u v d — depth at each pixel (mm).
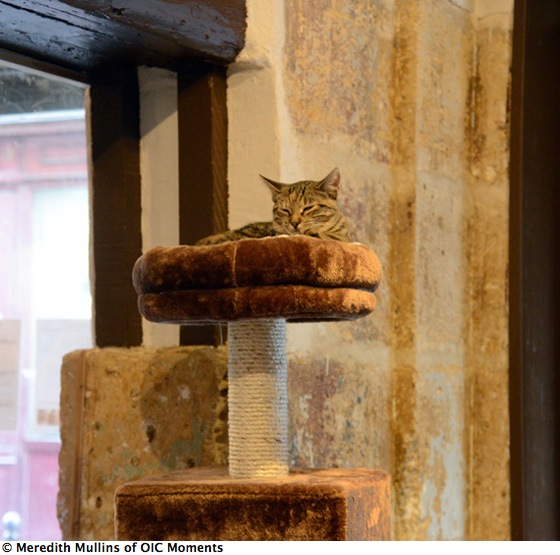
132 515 1437
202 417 1828
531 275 2629
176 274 1448
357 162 2172
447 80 2492
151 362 1869
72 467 1896
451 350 2488
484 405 2592
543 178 2686
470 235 2619
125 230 1976
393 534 2244
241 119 1925
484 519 2572
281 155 1897
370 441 2162
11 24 1700
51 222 2340
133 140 2008
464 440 2551
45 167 2326
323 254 1423
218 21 1791
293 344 1892
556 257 2738
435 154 2420
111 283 1987
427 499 2314
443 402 2422
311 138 2008
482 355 2604
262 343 1534
